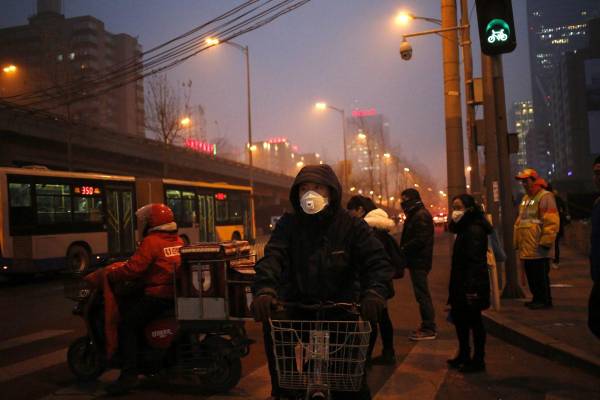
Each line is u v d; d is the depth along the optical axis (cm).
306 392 304
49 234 1692
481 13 869
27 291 1489
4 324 956
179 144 4934
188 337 544
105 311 532
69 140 3061
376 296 310
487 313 794
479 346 571
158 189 2134
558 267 1354
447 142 1488
